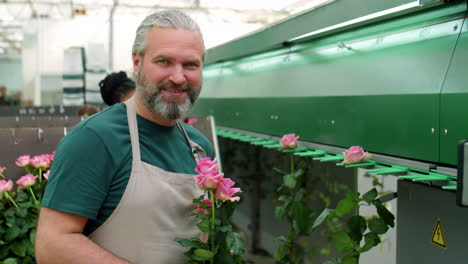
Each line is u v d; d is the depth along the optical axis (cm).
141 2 1073
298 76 291
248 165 383
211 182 120
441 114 160
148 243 126
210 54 454
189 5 1016
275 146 267
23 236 211
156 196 126
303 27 238
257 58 378
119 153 123
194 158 146
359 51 226
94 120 125
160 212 127
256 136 357
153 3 1073
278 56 332
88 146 119
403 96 181
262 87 353
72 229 116
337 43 248
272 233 337
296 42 296
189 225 136
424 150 170
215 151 309
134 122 130
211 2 968
